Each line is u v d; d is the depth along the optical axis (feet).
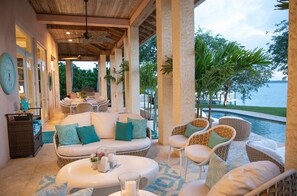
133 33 26.45
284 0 6.25
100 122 14.56
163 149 16.12
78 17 24.91
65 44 42.09
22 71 18.67
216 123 19.40
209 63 13.79
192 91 14.14
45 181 11.10
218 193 4.83
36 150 15.61
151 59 43.39
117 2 21.43
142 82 27.17
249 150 9.71
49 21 24.16
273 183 4.52
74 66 62.03
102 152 9.48
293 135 5.90
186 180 10.94
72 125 13.46
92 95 54.70
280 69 20.51
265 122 26.89
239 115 31.14
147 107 28.99
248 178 4.74
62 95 59.88
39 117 17.34
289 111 5.99
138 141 13.61
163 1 16.66
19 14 17.35
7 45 14.40
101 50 46.16
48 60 30.27
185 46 13.92
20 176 11.74
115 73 39.65
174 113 15.10
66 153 12.13
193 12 13.89
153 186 10.32
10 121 14.25
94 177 8.50
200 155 9.82
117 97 38.83
